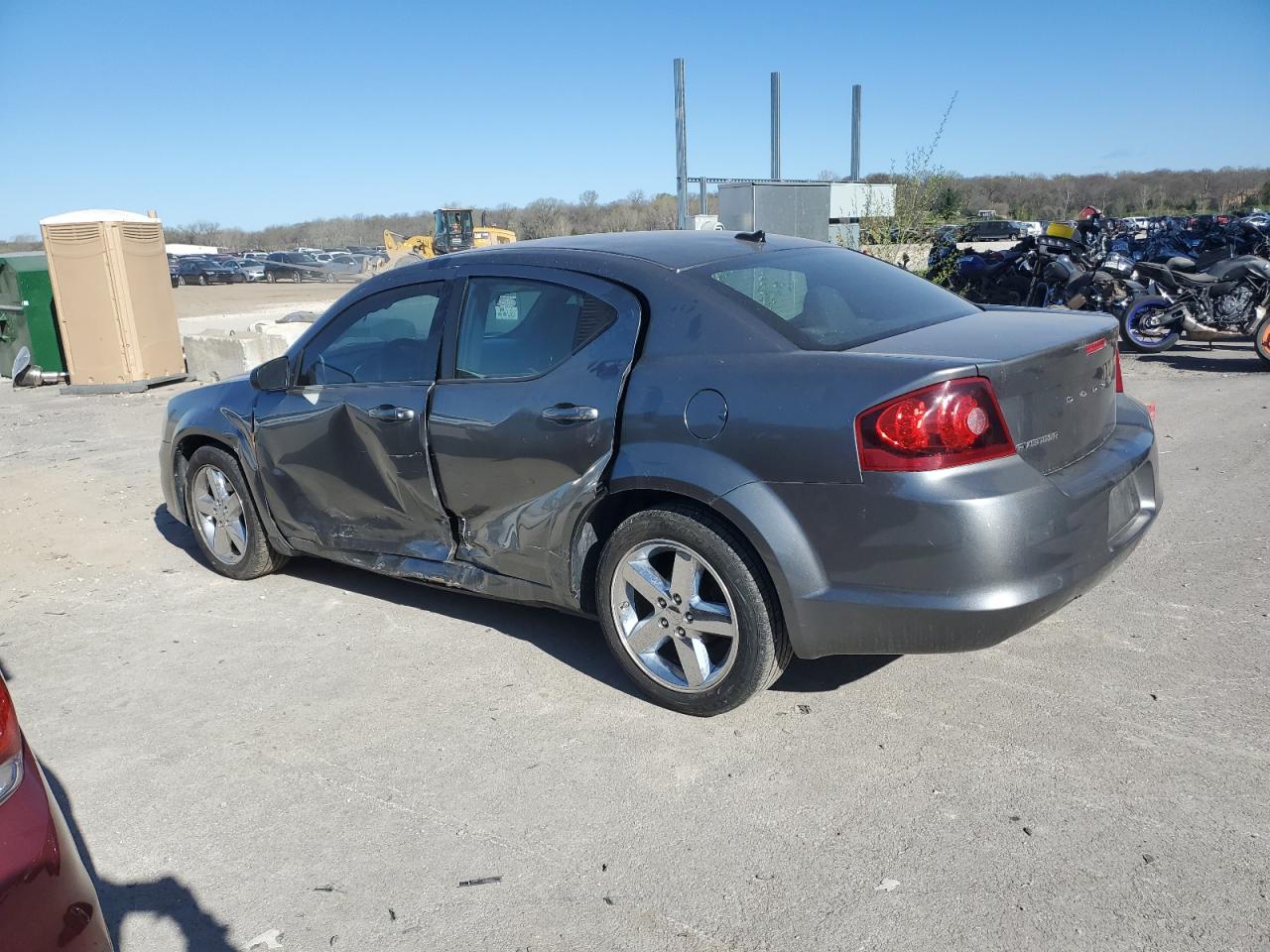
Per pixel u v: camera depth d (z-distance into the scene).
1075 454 3.34
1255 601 4.32
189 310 27.06
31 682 4.23
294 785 3.33
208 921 2.70
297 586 5.22
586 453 3.63
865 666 3.92
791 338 3.37
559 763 3.37
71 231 12.15
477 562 4.15
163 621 4.85
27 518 6.78
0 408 11.67
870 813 2.99
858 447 3.05
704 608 3.48
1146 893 2.58
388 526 4.47
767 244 4.14
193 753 3.57
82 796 3.32
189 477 5.41
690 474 3.34
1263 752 3.18
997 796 3.03
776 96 16.66
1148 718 3.42
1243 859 2.69
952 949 2.43
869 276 4.07
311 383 4.70
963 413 2.96
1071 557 3.14
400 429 4.20
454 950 2.54
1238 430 7.39
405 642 4.43
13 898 1.97
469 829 3.04
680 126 13.92
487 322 4.04
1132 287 11.05
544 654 4.21
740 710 3.65
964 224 12.59
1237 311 10.47
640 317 3.63
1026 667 3.83
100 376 12.53
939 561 2.99
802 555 3.18
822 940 2.49
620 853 2.88
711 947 2.50
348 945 2.58
